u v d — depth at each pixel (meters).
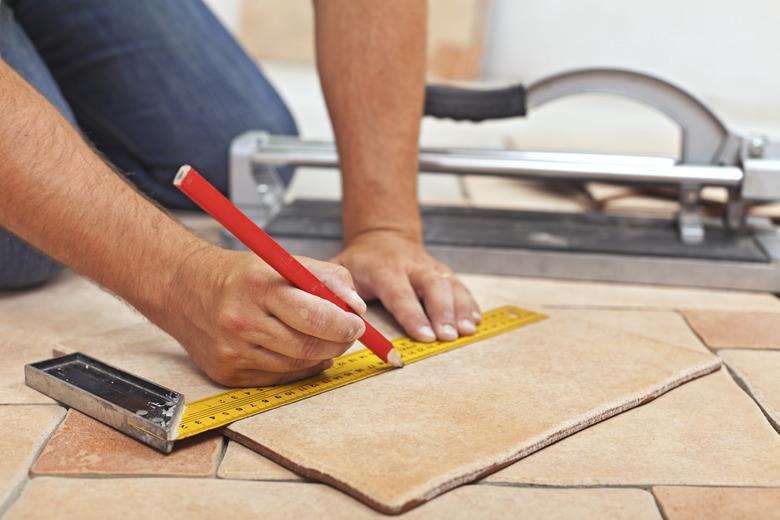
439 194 2.22
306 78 4.32
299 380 1.01
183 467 0.85
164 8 1.95
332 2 1.39
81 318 1.29
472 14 4.14
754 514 0.80
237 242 1.62
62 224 0.93
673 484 0.84
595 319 1.35
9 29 1.49
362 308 0.94
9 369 1.08
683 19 3.99
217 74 2.00
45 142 0.92
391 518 0.77
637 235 1.64
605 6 4.06
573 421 0.93
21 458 0.86
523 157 1.59
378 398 0.97
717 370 1.12
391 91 1.35
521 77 4.24
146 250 0.96
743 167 1.55
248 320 0.91
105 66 1.87
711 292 1.52
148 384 0.97
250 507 0.78
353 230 1.36
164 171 1.97
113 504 0.78
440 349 1.12
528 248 1.56
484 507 0.79
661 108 1.61
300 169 2.61
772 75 3.98
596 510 0.80
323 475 0.82
